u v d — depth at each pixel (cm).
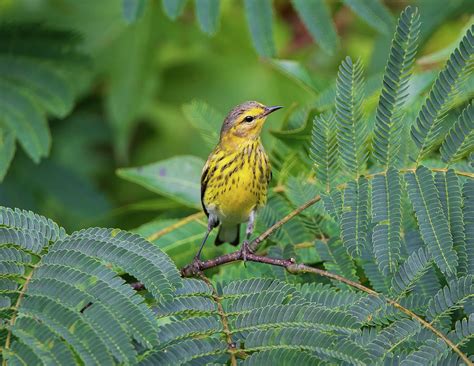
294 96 1819
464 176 800
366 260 866
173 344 669
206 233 1166
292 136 1121
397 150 812
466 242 764
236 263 1096
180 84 1870
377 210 793
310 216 978
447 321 718
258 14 1170
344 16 1969
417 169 796
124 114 1755
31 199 1512
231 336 691
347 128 839
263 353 666
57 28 1291
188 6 1764
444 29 1772
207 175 1205
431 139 800
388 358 680
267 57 1166
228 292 734
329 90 1214
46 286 666
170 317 707
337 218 809
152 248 729
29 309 646
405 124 850
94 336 631
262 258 874
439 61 1266
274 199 1177
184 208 1332
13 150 1247
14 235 717
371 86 1189
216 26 1174
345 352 661
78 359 618
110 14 1750
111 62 1756
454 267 743
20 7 1716
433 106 795
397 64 801
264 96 1828
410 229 870
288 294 724
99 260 707
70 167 1563
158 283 705
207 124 1297
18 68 1284
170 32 1786
